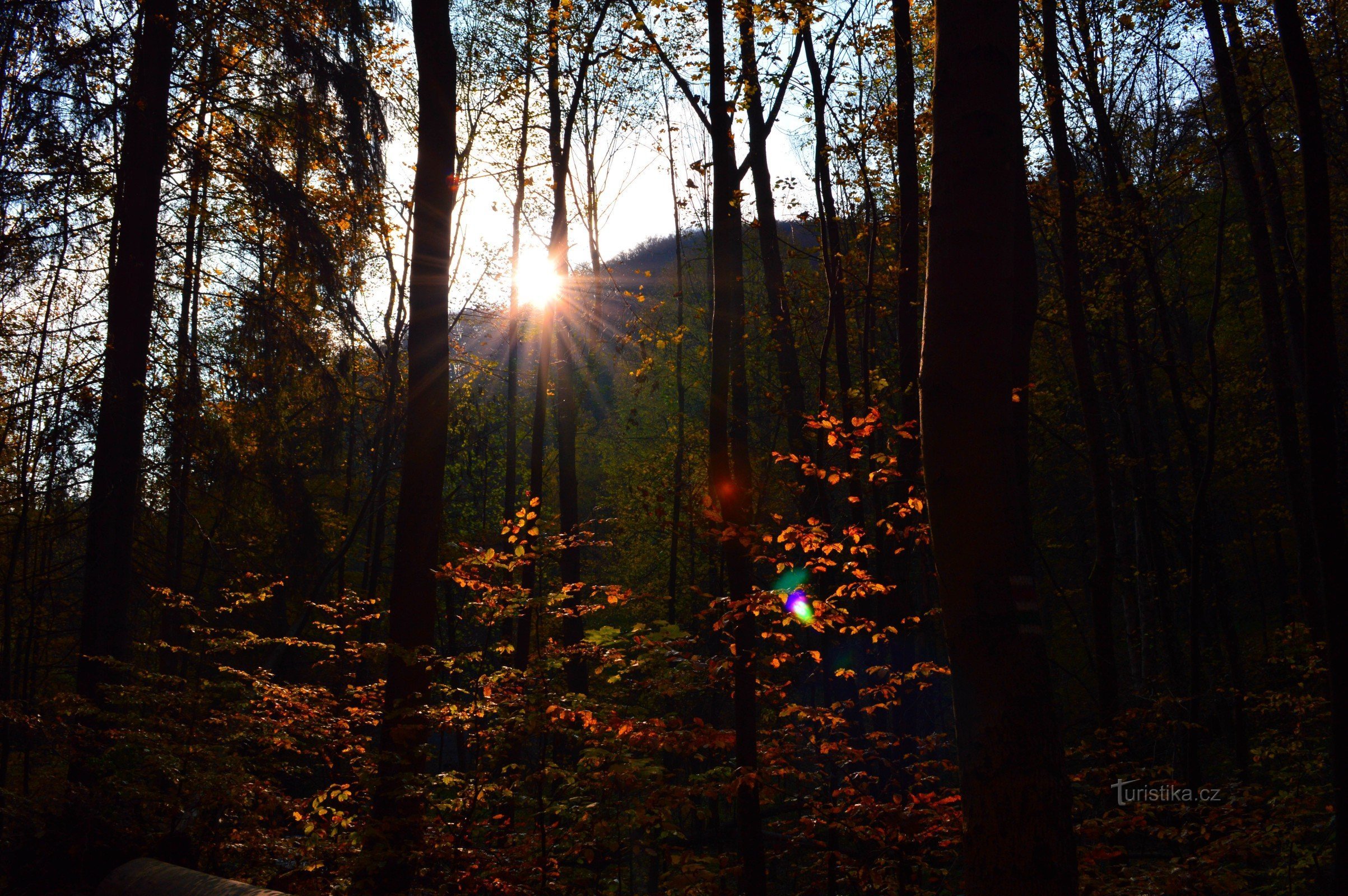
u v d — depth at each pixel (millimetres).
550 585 12867
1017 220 6258
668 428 24875
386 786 5824
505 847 5953
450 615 17953
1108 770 6574
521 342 20047
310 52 10875
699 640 6035
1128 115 17734
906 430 6508
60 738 6824
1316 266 7164
